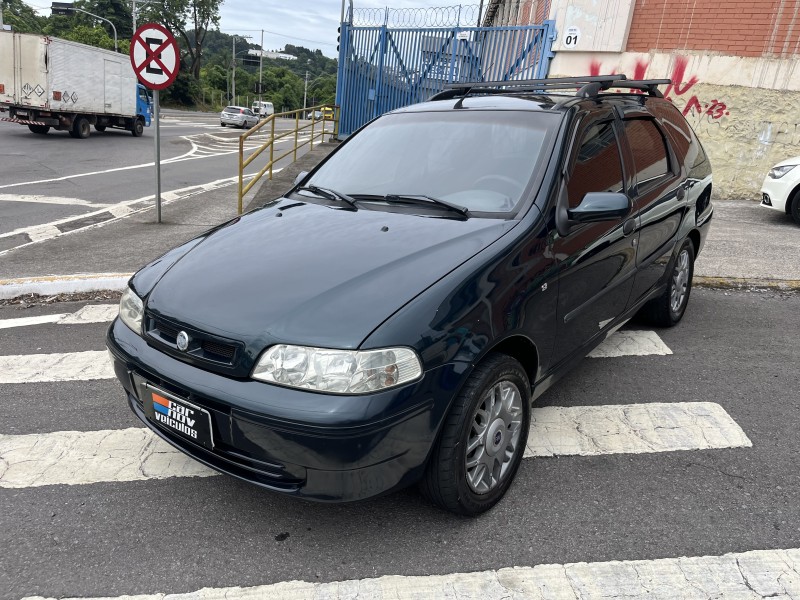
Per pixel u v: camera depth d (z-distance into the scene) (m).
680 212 4.48
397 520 2.78
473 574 2.46
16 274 6.35
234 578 2.44
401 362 2.29
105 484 3.03
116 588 2.39
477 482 2.72
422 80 13.43
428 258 2.67
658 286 4.53
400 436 2.31
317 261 2.72
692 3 10.16
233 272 2.75
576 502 2.91
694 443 3.41
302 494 2.35
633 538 2.67
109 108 26.98
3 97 23.72
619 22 10.42
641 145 4.09
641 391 4.00
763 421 3.65
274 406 2.28
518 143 3.37
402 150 3.69
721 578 2.45
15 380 4.13
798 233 8.23
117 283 6.04
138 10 80.25
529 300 2.79
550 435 3.47
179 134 31.72
